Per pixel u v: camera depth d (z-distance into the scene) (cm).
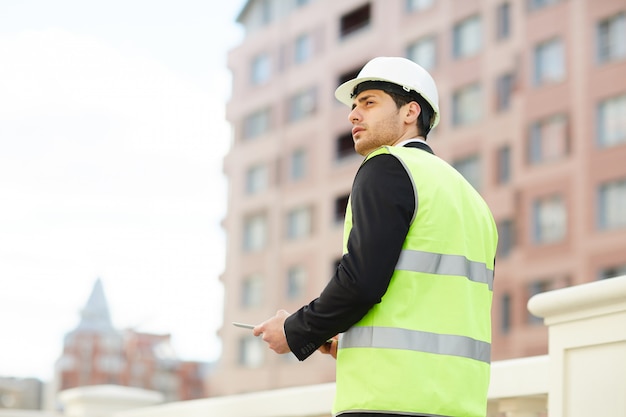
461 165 4172
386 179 231
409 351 226
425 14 4400
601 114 3719
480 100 4131
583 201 3700
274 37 5147
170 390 6538
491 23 4125
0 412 752
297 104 4978
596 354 265
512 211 3925
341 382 234
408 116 255
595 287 260
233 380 4866
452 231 236
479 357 237
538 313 284
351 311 228
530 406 320
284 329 238
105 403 775
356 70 4712
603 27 3750
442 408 225
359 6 4691
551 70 3906
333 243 4603
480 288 243
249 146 5169
